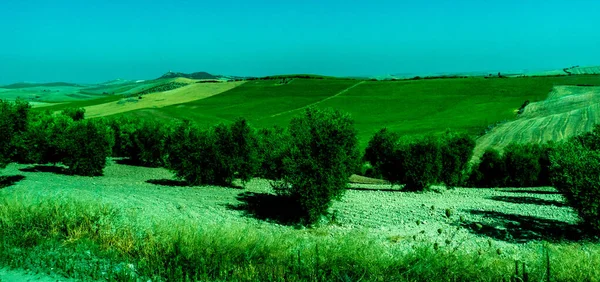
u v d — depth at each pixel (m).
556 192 25.53
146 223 8.73
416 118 86.38
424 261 6.59
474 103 95.44
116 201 14.19
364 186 27.36
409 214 16.45
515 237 13.31
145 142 30.70
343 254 6.64
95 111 103.88
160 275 6.11
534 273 6.35
